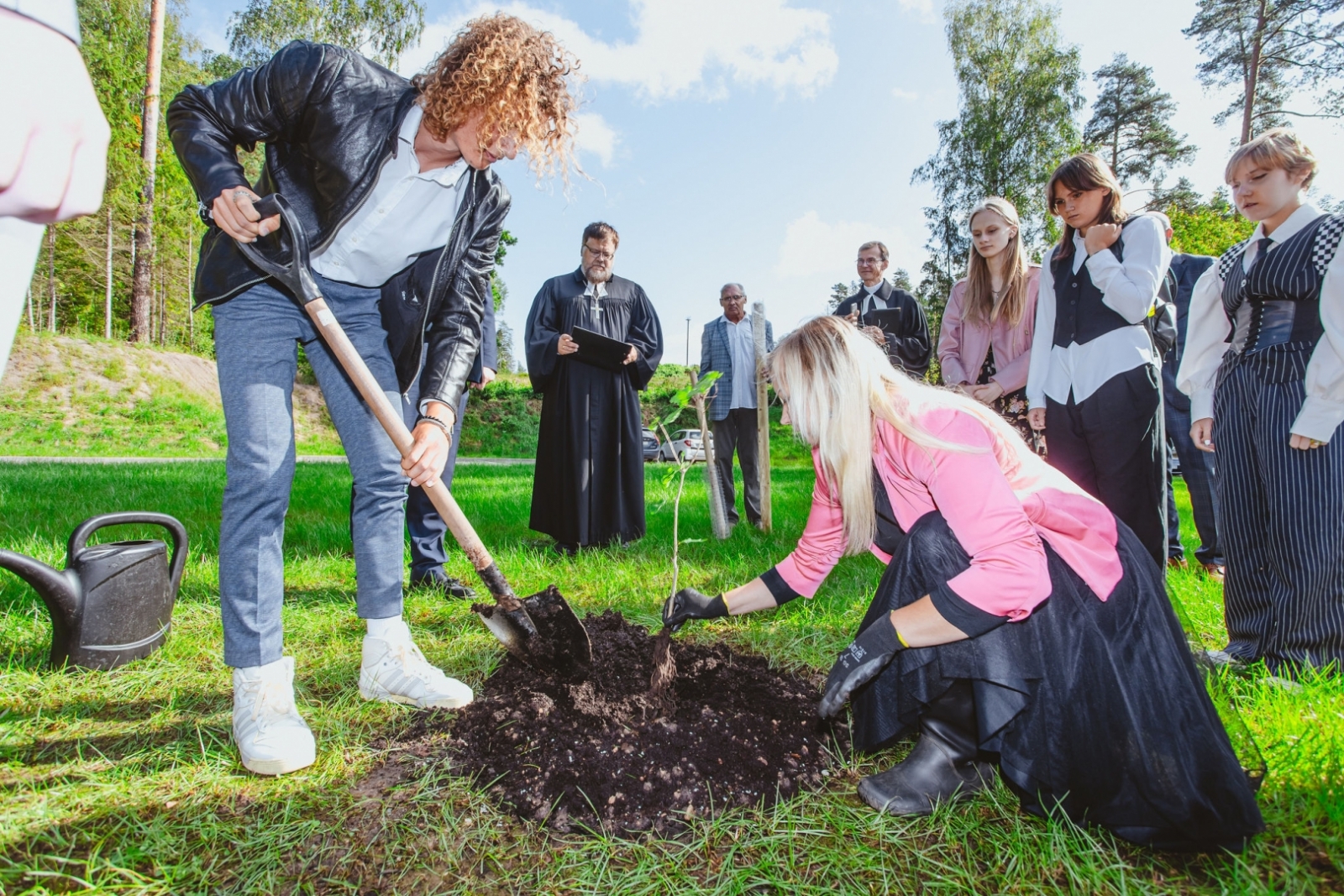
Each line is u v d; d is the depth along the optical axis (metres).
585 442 4.48
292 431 1.92
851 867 1.43
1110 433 2.83
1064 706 1.55
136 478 8.48
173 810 1.56
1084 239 2.96
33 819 1.49
